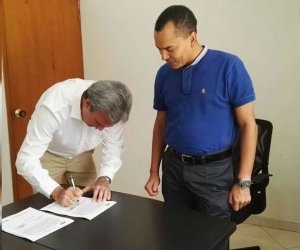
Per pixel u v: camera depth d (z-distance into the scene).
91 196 1.53
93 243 1.15
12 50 2.21
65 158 1.92
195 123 1.54
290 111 2.47
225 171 1.57
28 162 1.48
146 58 2.73
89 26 2.84
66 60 2.68
